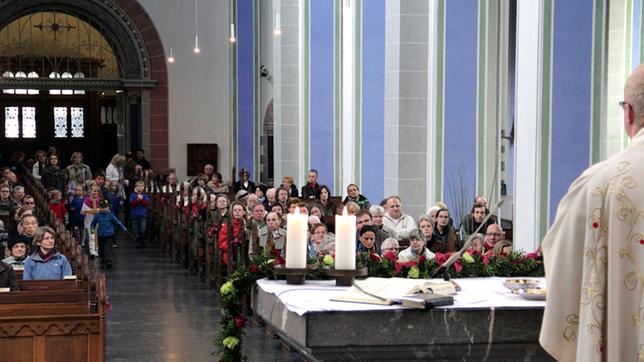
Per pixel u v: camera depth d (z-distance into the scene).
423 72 14.62
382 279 4.74
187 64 30.06
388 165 14.91
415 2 14.57
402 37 14.59
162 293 14.88
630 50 12.20
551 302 3.67
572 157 11.23
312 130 21.08
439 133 14.64
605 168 3.61
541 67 11.15
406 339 4.30
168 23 29.89
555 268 3.67
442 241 12.05
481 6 14.70
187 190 19.38
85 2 29.28
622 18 12.21
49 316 7.62
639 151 3.56
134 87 29.73
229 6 30.02
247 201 16.62
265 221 13.17
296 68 22.08
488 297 4.62
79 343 7.70
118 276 16.86
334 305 4.35
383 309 4.27
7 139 30.69
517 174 11.54
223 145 30.39
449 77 14.67
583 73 11.23
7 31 29.23
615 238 3.53
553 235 3.74
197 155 30.09
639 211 3.50
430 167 14.64
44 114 30.94
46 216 17.50
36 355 7.64
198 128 30.20
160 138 30.02
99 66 29.92
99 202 18.11
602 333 3.54
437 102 14.63
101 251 18.42
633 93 3.59
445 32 14.63
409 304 4.29
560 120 11.21
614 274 3.53
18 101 30.75
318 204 14.88
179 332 11.71
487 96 14.76
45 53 29.53
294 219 5.02
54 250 10.62
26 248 12.19
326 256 5.23
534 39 11.22
